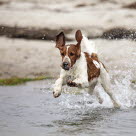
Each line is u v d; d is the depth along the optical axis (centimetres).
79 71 983
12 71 1816
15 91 1355
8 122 883
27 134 772
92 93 1091
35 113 984
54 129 812
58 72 1788
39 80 1622
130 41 2181
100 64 1074
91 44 1106
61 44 972
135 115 962
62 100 1173
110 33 2364
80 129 811
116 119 912
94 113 986
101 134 769
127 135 762
